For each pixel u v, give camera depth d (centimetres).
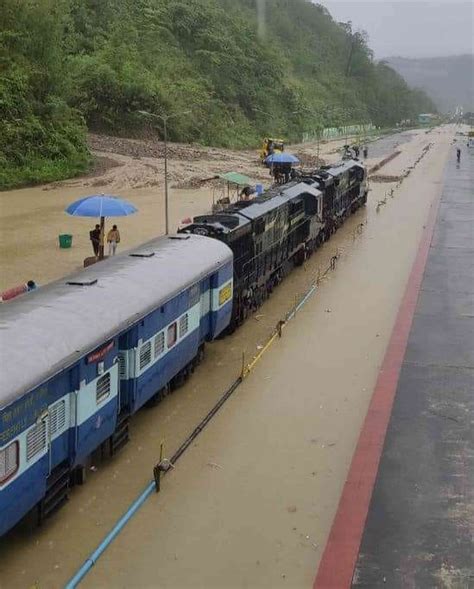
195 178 6200
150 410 1756
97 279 1555
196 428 1652
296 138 12244
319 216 3759
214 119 9931
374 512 1291
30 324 1249
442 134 18200
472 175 7962
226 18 12962
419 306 2695
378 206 5509
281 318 2581
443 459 1492
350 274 3306
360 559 1159
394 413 1723
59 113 6612
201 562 1170
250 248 2498
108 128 8525
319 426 1688
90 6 10588
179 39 11538
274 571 1150
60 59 7075
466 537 1220
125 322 1425
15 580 1113
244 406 1795
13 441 1093
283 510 1324
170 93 9331
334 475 1457
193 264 1853
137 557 1179
